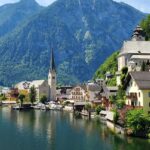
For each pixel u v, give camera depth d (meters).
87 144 118.81
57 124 173.12
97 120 189.25
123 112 135.62
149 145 110.50
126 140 119.25
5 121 188.38
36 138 133.00
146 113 131.00
